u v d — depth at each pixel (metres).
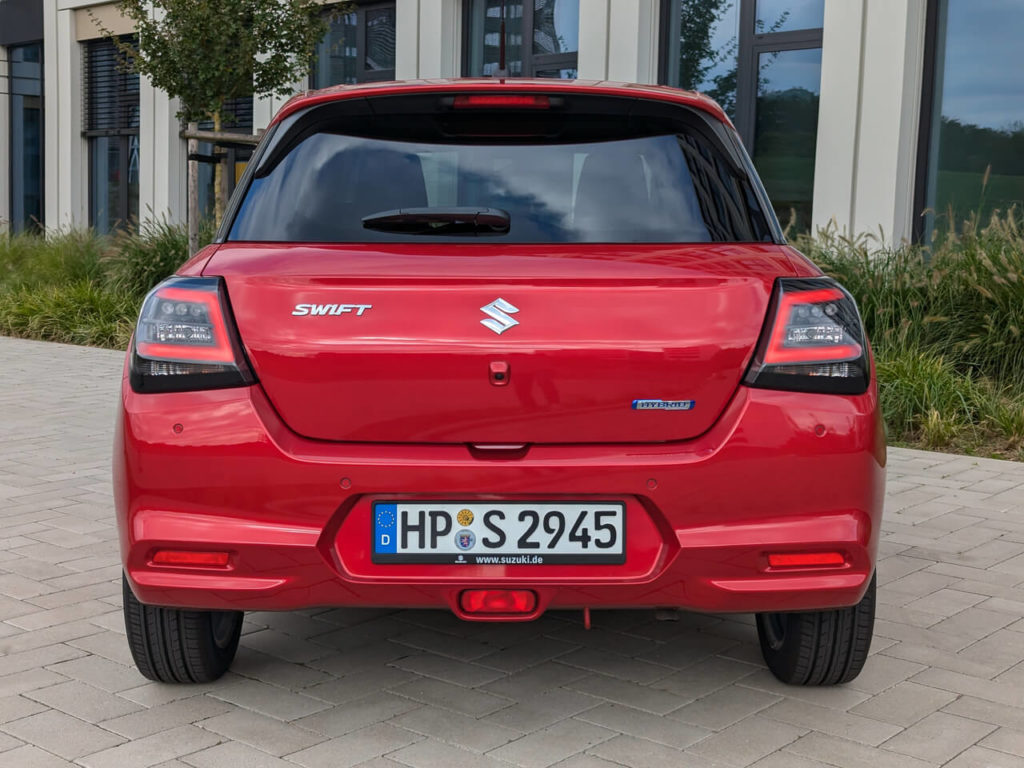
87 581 4.04
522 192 2.79
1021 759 2.65
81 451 6.40
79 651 3.35
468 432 2.47
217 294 2.54
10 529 4.73
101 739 2.74
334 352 2.47
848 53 9.89
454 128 2.92
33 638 3.46
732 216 2.80
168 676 3.01
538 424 2.46
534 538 2.48
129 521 2.53
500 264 2.53
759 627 3.23
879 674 3.18
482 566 2.49
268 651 3.35
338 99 2.96
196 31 11.52
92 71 19.22
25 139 21.25
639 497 2.46
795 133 10.80
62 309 12.59
